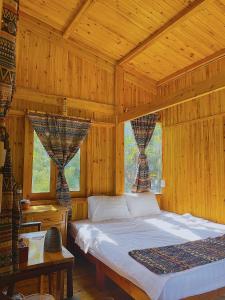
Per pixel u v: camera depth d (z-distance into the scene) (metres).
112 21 3.63
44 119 3.79
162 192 4.89
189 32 3.53
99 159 4.36
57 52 4.09
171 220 3.91
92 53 4.38
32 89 3.82
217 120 3.90
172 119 4.74
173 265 2.12
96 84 4.42
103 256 2.70
